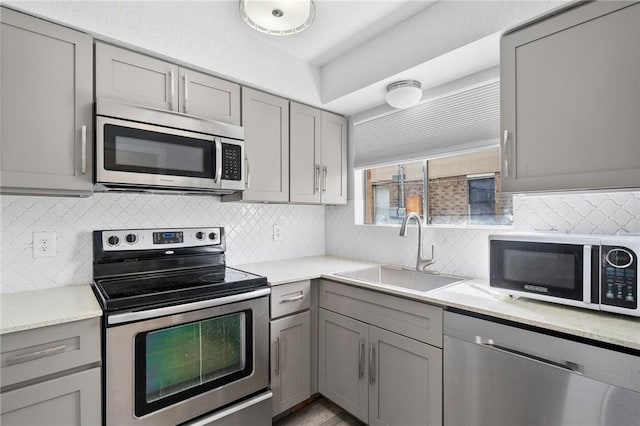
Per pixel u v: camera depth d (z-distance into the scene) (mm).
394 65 1877
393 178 2473
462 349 1355
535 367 1146
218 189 1822
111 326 1271
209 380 1551
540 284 1293
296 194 2258
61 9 1372
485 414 1286
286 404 1878
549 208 1603
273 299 1816
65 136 1391
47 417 1150
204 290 1534
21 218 1556
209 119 1799
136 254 1809
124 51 1551
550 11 1310
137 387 1327
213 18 1805
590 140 1204
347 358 1867
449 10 1622
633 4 1118
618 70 1146
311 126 2365
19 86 1294
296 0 1433
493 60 1712
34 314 1203
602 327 1058
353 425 1878
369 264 2363
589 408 1030
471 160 2039
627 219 1382
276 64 2105
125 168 1495
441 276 1981
